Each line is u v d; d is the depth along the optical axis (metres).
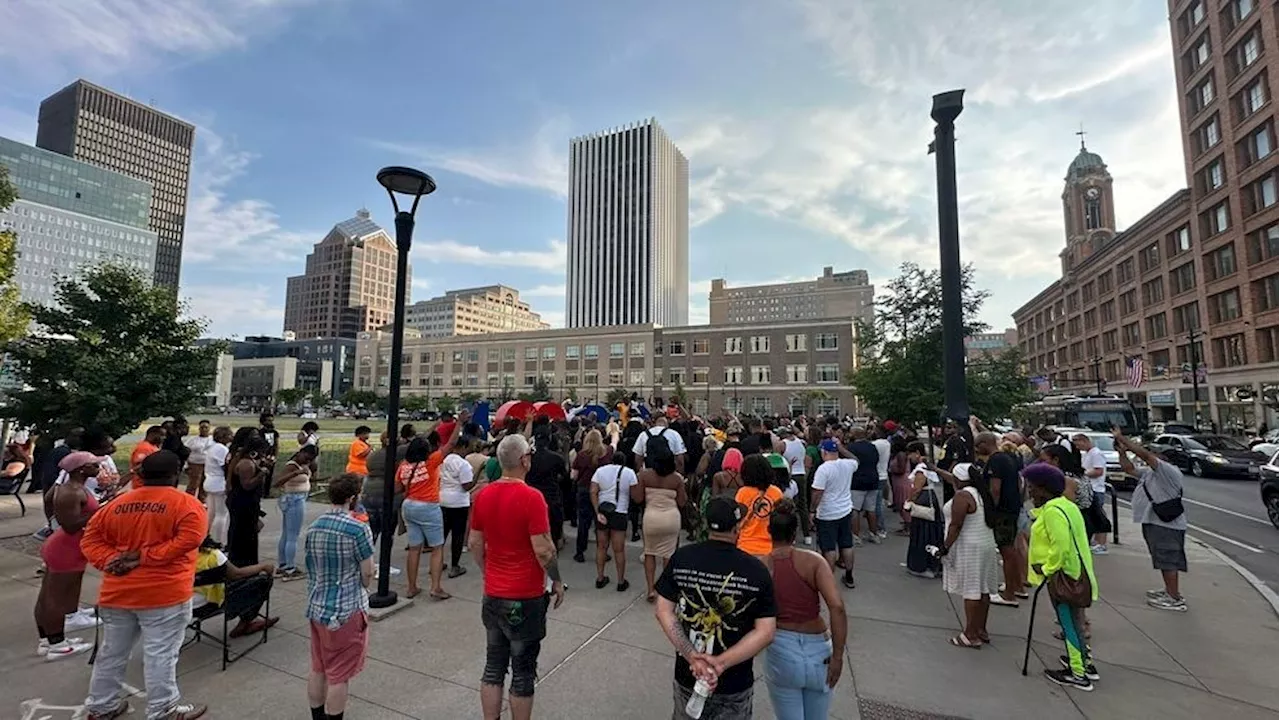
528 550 3.81
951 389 7.87
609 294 136.50
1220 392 42.81
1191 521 12.78
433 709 4.10
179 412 12.64
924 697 4.46
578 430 12.13
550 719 4.00
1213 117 43.56
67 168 117.44
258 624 5.43
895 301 16.92
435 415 78.62
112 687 3.83
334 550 3.82
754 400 68.31
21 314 10.86
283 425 56.00
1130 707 4.36
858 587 7.18
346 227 184.88
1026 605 6.61
